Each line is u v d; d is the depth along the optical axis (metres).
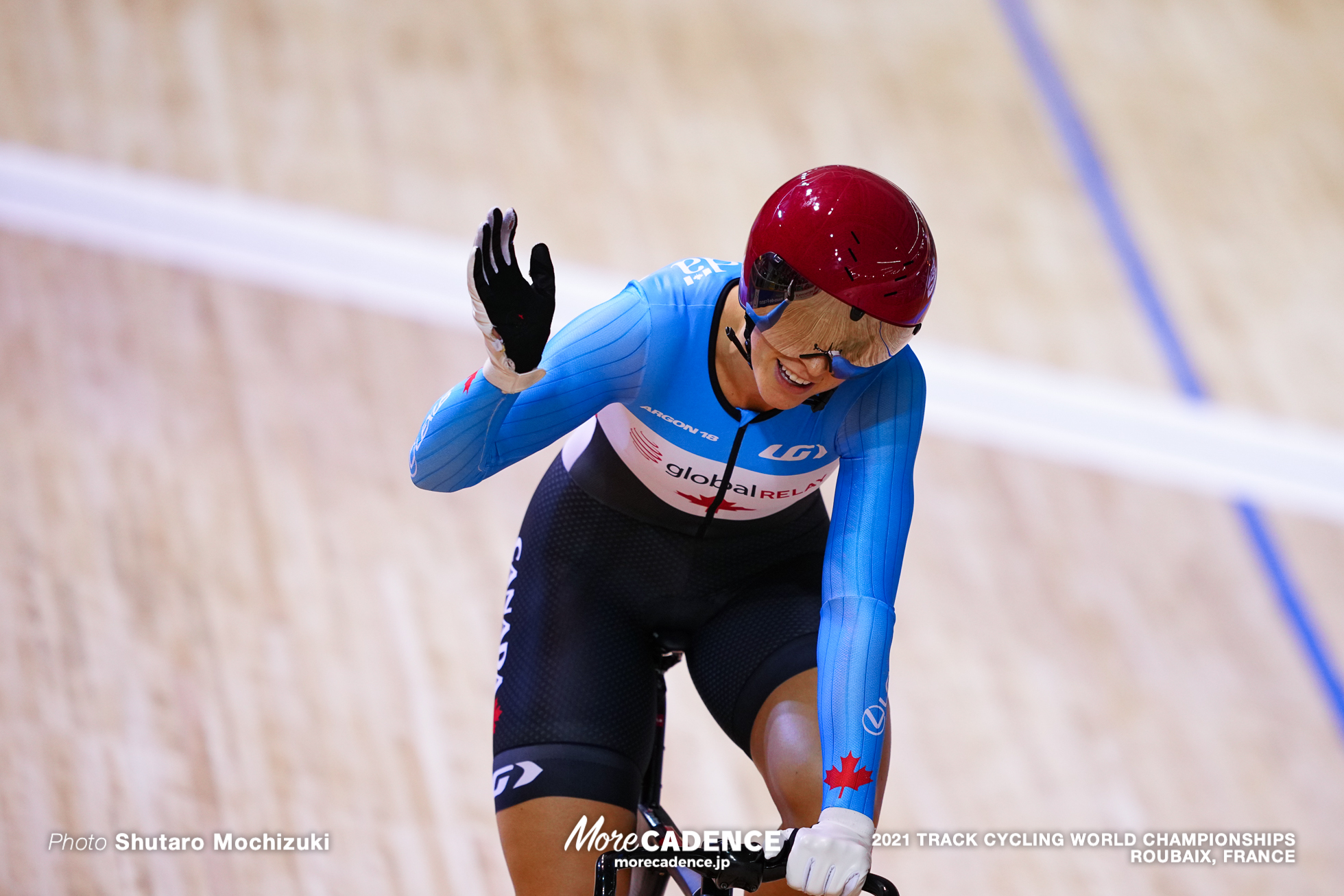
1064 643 11.50
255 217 13.31
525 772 4.89
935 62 18.33
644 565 5.38
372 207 13.88
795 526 5.45
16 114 13.58
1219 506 13.23
